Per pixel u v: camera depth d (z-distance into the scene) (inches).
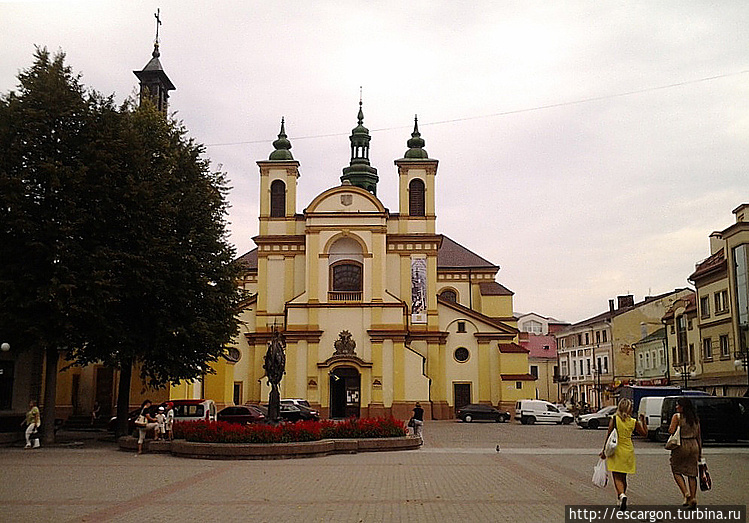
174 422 1148.5
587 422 1983.3
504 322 2864.2
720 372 1962.4
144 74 2450.8
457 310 2564.0
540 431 1862.7
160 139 1440.7
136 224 1264.8
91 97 1290.6
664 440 1371.8
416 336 2475.4
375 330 2348.7
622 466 562.6
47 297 1147.9
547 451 1175.6
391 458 1041.5
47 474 828.6
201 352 1428.4
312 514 557.9
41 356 1509.6
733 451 1175.0
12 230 1187.3
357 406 2327.8
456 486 721.0
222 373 2124.8
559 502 615.5
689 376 2217.0
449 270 2935.5
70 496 653.9
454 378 2527.1
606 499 629.6
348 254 2427.4
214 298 1398.9
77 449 1193.4
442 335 2501.2
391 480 770.2
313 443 1051.9
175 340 1338.6
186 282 1347.2
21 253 1203.2
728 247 1891.0
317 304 2362.2
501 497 644.7
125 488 707.4
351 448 1121.4
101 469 882.8
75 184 1200.2
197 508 585.3
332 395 2333.9
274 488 703.7
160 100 2470.5
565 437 1606.8
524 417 2305.6
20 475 818.8
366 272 2385.6
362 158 3100.4
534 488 704.4
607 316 3727.9
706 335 2066.9
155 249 1270.9
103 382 1968.5
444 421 2407.7
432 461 994.1
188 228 1422.2
